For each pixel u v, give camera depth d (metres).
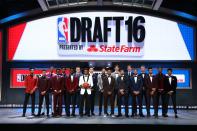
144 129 11.27
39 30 18.73
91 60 18.53
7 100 18.66
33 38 18.72
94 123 11.48
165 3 18.38
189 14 18.39
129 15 18.62
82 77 13.77
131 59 18.50
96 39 18.59
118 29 18.58
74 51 18.59
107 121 12.17
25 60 18.66
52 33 18.69
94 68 18.58
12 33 18.77
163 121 12.31
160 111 16.88
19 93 18.69
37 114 14.05
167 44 18.58
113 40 18.58
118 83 13.70
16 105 18.61
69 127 11.42
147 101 13.72
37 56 18.69
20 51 18.72
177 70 18.52
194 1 18.31
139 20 18.61
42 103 14.66
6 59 18.69
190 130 11.22
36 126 11.45
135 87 13.62
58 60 18.59
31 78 13.96
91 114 14.34
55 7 18.72
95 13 18.67
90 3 18.64
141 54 18.53
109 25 18.66
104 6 18.59
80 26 18.62
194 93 18.45
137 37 18.53
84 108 15.20
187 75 18.52
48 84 13.78
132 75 13.78
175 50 18.55
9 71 18.72
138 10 18.59
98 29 18.59
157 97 13.70
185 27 18.58
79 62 18.58
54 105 13.69
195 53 18.50
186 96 18.45
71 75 13.87
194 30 18.53
